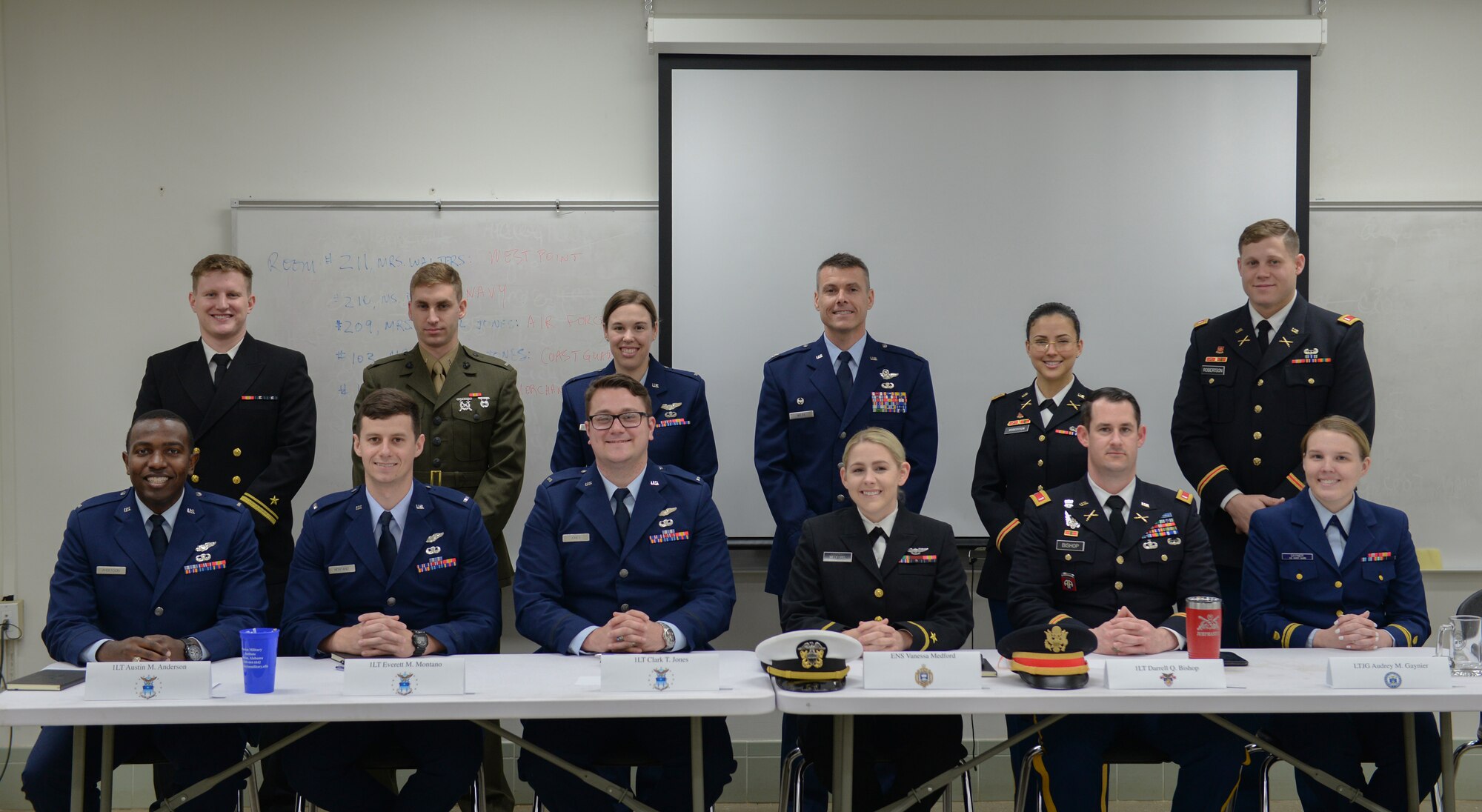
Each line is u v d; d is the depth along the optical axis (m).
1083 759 2.53
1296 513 2.79
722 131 3.86
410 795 2.48
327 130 3.87
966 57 3.87
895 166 3.88
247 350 3.30
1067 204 3.88
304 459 3.29
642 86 3.90
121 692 2.04
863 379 3.36
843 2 3.88
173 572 2.55
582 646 2.47
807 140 3.87
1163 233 3.88
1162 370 3.89
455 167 3.89
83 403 3.83
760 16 3.85
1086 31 3.81
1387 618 2.75
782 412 3.40
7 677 3.79
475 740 2.54
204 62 3.84
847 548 2.67
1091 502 2.80
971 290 3.89
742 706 2.04
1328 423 2.73
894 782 2.65
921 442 3.38
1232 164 3.87
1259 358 3.27
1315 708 2.08
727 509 3.89
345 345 3.84
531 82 3.90
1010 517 3.27
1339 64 3.92
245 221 3.82
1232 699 2.07
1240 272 3.37
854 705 2.04
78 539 2.57
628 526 2.68
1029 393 3.38
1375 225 3.90
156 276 3.84
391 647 2.39
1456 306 3.91
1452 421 3.91
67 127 3.82
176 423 2.58
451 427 3.40
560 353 3.88
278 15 3.86
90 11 3.82
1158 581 2.74
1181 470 3.52
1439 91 3.93
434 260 3.86
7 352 3.80
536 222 3.88
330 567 2.61
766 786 3.86
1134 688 2.12
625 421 2.62
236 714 1.99
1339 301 3.90
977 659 2.12
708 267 3.87
